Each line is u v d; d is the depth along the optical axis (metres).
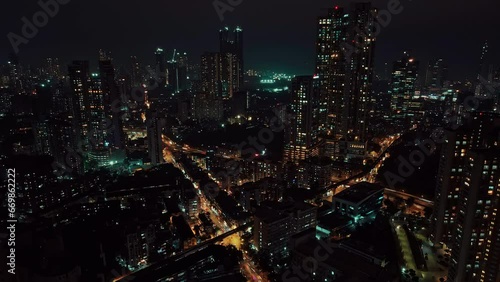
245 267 184.50
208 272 171.75
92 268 177.12
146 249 189.62
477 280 143.00
